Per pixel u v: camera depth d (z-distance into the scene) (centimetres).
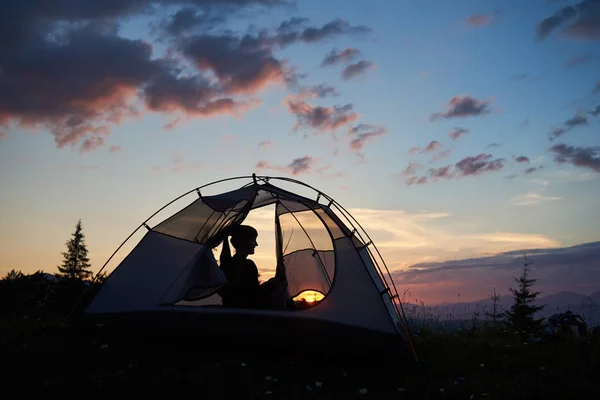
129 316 740
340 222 809
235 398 546
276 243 992
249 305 768
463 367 726
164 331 733
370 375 678
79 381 566
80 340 731
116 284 773
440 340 899
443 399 596
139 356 673
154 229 826
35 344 700
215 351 720
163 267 768
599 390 615
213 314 718
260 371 649
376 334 700
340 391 604
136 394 535
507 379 671
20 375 578
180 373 606
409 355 714
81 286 1085
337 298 726
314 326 705
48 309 1021
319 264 948
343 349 711
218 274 755
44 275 1158
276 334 716
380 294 733
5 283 1055
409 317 1095
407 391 617
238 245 801
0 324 823
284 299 783
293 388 597
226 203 791
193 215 827
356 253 766
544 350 827
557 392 610
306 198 845
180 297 738
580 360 740
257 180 862
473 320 1060
